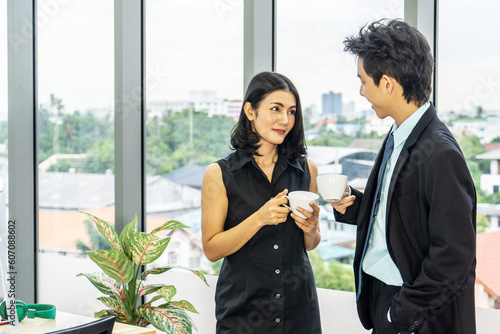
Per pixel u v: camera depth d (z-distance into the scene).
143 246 2.35
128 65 3.22
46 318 2.08
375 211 1.88
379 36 1.78
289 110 2.12
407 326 1.67
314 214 1.99
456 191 1.62
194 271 2.45
